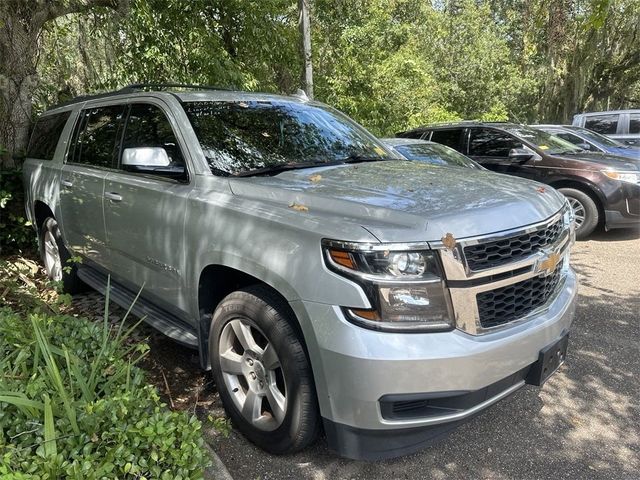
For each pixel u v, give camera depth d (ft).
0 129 20.11
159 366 12.14
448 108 69.97
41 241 17.74
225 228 9.29
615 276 19.84
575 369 12.42
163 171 10.97
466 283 7.64
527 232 8.41
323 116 13.76
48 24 24.12
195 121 11.28
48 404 5.93
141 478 5.87
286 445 8.63
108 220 12.90
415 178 10.19
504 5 78.02
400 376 7.22
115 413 6.41
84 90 31.14
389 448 7.75
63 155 15.72
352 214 8.21
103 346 7.95
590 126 49.32
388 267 7.35
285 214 8.55
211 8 33.27
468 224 7.83
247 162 10.93
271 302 8.56
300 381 8.15
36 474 5.56
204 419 10.19
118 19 25.23
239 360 9.39
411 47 56.80
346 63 50.67
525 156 27.43
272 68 40.14
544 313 8.89
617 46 69.87
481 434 9.94
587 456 9.29
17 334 7.89
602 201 25.12
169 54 31.96
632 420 10.38
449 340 7.45
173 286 10.96
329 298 7.54
